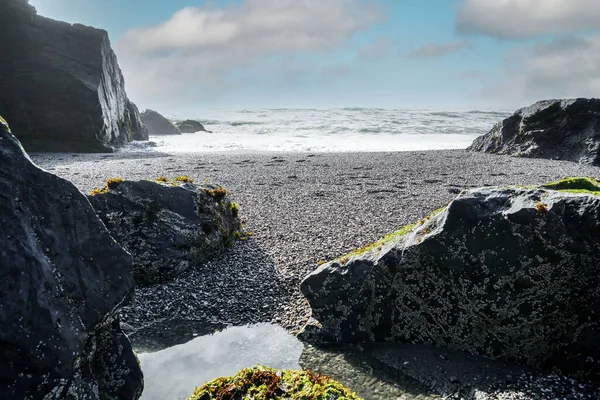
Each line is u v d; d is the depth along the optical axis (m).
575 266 5.49
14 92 32.97
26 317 3.35
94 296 3.89
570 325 5.55
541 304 5.68
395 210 14.53
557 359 5.63
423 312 6.43
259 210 14.85
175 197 10.25
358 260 7.10
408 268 6.50
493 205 6.08
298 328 7.43
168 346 6.92
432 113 92.50
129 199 9.56
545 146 29.05
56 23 34.53
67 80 33.38
